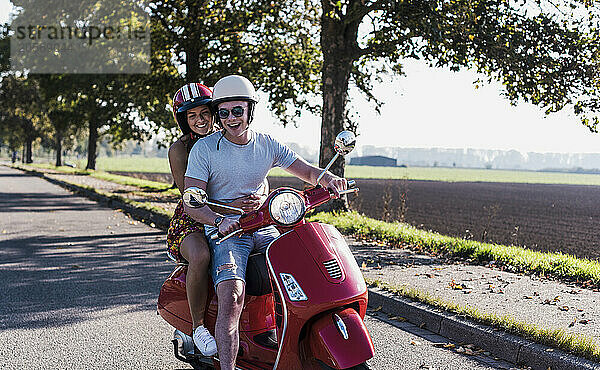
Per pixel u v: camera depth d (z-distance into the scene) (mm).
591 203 39438
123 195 24578
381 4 14023
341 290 3539
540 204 36656
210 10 19484
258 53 21391
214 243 4109
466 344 5801
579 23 14367
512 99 15406
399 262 9414
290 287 3576
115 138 36500
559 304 6844
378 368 5145
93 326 6328
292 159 4363
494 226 20422
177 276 4508
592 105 14609
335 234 3834
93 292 7844
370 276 8188
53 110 35594
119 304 7242
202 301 4172
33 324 6383
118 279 8656
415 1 13305
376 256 9930
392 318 6730
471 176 104062
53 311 6902
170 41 21812
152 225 14961
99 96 30422
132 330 6195
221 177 4160
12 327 6266
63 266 9602
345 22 14992
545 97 14922
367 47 16156
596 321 6141
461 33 13750
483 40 13898
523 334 5535
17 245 11750
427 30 13180
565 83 14625
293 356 3621
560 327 5895
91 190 26656
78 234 13500
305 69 21688
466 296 7145
